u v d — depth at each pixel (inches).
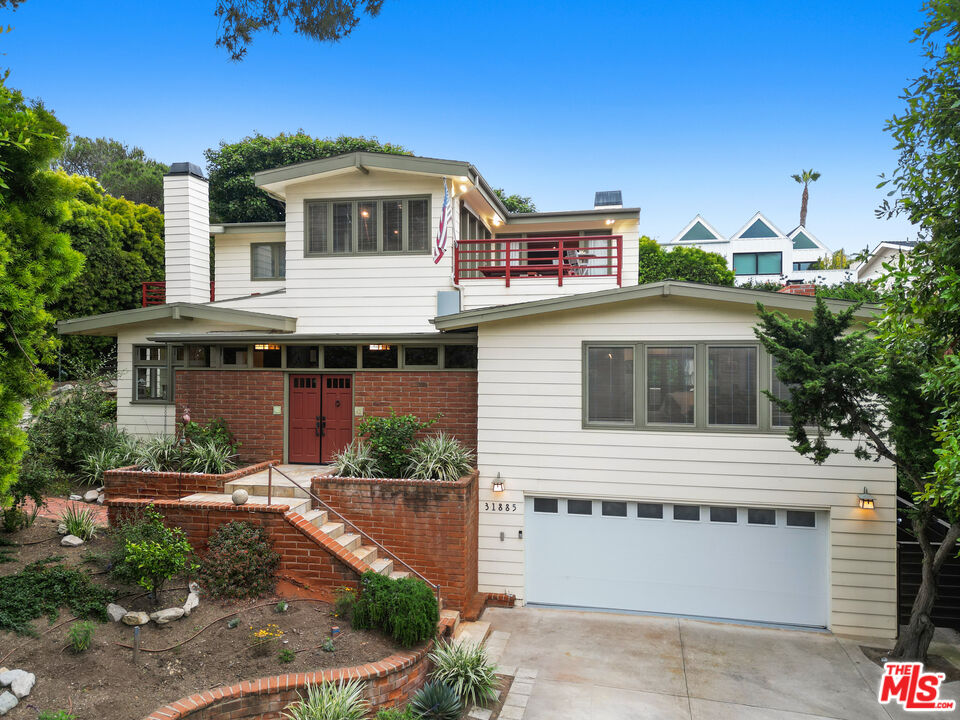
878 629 396.2
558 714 299.6
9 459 291.4
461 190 607.2
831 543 402.6
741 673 344.5
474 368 479.2
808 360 310.2
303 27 331.6
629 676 339.0
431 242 581.6
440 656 317.4
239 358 510.6
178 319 585.3
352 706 261.0
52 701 237.3
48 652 262.7
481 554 448.5
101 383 677.9
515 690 322.0
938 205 230.2
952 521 294.7
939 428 209.2
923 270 234.1
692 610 426.0
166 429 591.2
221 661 279.6
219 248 780.6
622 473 429.7
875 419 354.0
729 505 416.8
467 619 403.5
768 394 328.8
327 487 411.8
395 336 473.7
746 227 1790.1
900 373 297.3
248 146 1317.7
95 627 287.0
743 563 419.5
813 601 410.3
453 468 418.0
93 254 943.7
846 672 347.6
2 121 271.0
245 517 366.6
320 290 598.2
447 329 458.3
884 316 242.4
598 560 438.9
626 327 430.0
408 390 486.6
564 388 438.9
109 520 384.5
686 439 420.5
